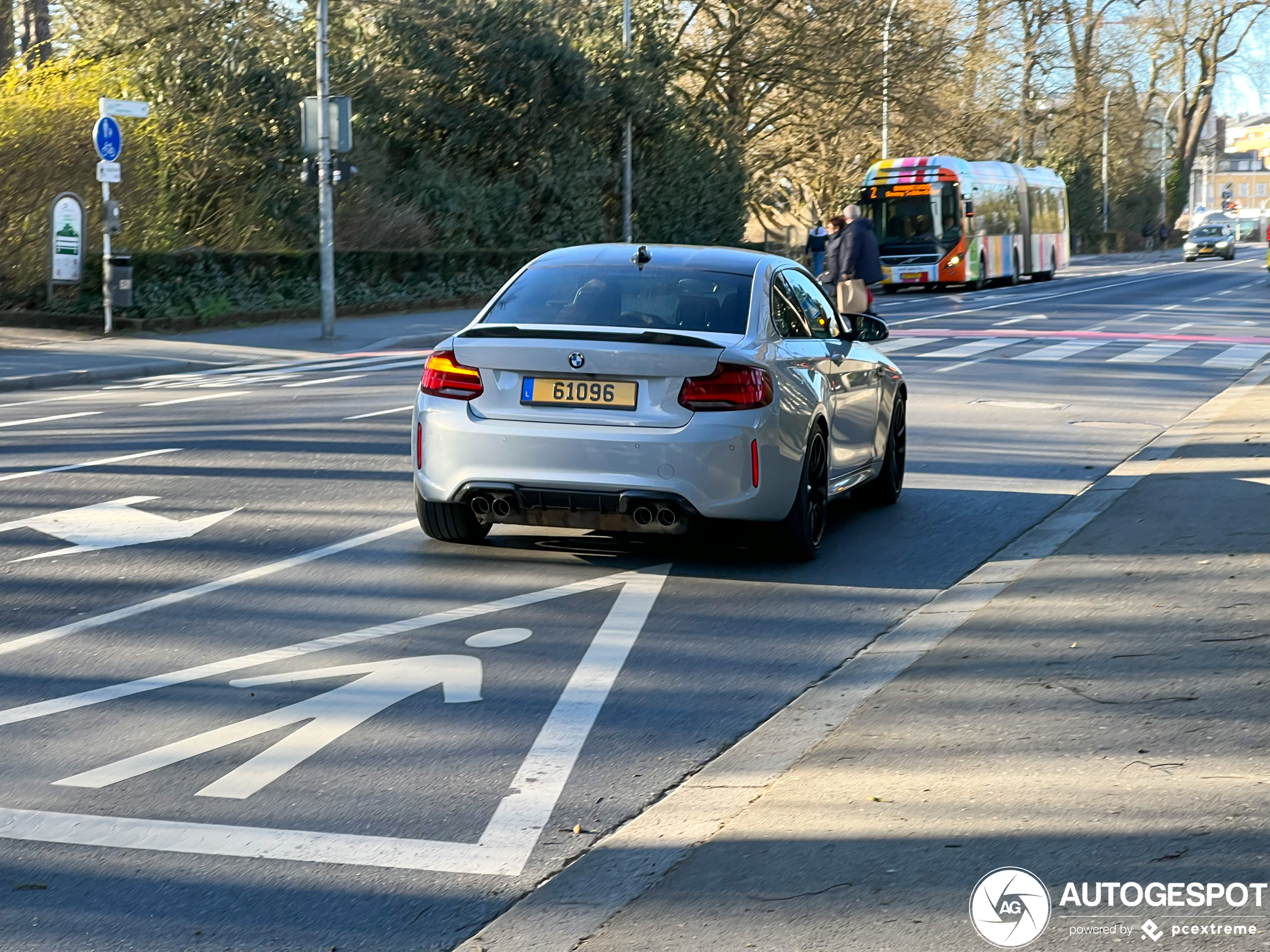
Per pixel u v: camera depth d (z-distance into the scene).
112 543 8.60
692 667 6.25
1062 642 6.28
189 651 6.43
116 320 25.08
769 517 7.80
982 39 59.72
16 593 7.43
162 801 4.71
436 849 4.33
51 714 5.57
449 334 26.16
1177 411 15.31
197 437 13.17
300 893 4.03
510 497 7.77
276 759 5.10
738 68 46.94
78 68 29.38
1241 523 8.66
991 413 15.05
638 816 4.59
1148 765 4.77
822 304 9.27
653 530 7.66
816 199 55.69
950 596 7.42
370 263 31.22
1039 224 52.91
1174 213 101.88
